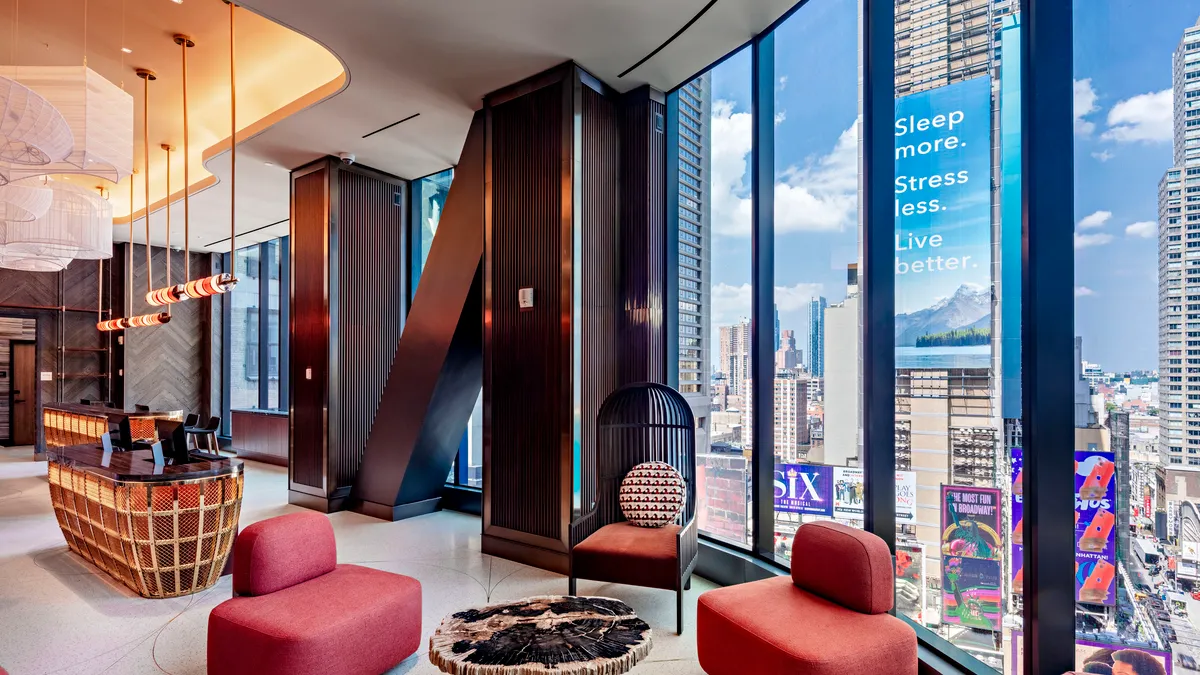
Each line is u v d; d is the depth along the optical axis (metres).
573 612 2.52
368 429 6.30
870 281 2.94
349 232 6.16
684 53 4.04
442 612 3.44
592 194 4.33
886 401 2.94
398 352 5.63
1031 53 2.11
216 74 5.38
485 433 4.56
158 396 10.80
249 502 6.31
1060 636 2.08
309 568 2.81
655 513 3.71
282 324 9.45
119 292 10.69
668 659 2.92
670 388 3.96
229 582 4.00
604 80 4.46
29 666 2.83
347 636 2.44
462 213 5.11
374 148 5.77
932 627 2.73
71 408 8.17
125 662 2.88
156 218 8.50
